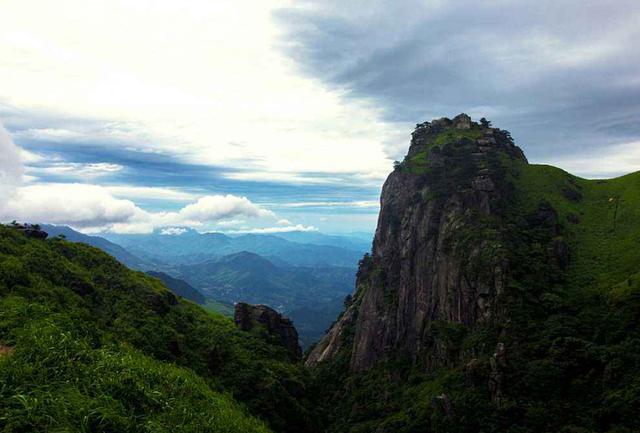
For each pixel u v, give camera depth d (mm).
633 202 150375
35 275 56875
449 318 133125
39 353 35688
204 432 40844
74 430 28406
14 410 27516
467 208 147750
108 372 38375
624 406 82188
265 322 100062
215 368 69062
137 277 85188
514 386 97375
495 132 192125
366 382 151000
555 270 127250
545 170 173500
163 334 63656
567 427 85375
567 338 100438
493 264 123188
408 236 164875
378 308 169000
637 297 105000
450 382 111750
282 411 68188
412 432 105688
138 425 33438
